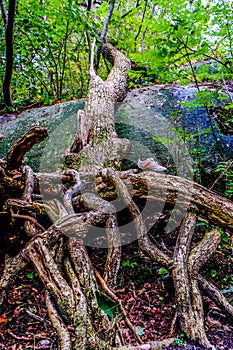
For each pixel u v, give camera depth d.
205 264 1.81
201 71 2.47
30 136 1.90
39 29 4.21
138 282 1.84
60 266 1.40
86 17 4.05
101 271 1.88
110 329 1.19
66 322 1.21
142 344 1.23
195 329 1.33
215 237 1.80
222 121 3.38
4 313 1.51
